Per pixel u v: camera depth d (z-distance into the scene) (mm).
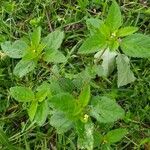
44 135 614
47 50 493
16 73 502
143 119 610
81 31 721
